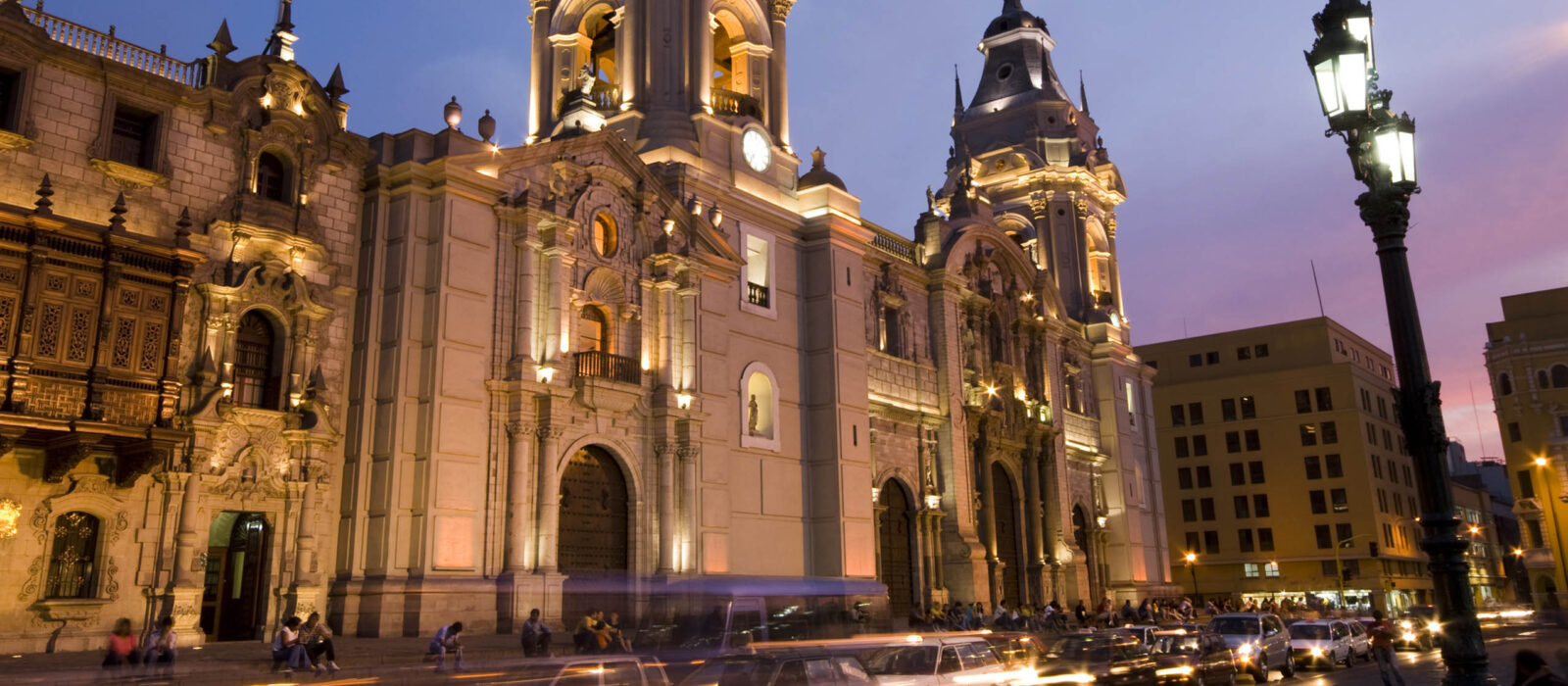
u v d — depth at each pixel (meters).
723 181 43.94
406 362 31.59
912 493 48.31
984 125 70.50
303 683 23.42
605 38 50.22
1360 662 38.03
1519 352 82.06
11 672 21.94
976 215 55.59
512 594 31.78
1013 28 71.94
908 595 47.41
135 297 26.38
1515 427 82.06
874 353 47.53
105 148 27.66
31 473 25.53
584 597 34.78
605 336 37.66
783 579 41.06
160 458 26.22
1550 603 77.81
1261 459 95.44
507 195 34.72
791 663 15.05
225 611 30.02
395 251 32.47
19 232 24.69
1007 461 54.22
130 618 26.52
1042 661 22.61
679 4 45.78
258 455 29.38
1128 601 61.50
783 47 49.97
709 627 32.47
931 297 52.34
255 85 30.78
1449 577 11.40
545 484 33.47
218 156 29.80
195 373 28.11
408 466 31.14
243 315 29.80
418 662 26.53
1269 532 93.81
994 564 50.62
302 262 31.16
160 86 28.69
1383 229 12.59
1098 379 65.62
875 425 46.91
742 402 41.25
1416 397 11.93
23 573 25.19
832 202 46.75
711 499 38.75
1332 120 12.75
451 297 32.53
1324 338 95.31
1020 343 57.44
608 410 36.00
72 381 25.12
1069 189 67.62
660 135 42.94
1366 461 91.06
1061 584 55.88
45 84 26.91
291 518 29.89
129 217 27.78
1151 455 69.00
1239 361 99.19
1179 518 98.44
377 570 30.23
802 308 45.53
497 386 33.25
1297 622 37.12
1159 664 23.89
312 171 31.64
